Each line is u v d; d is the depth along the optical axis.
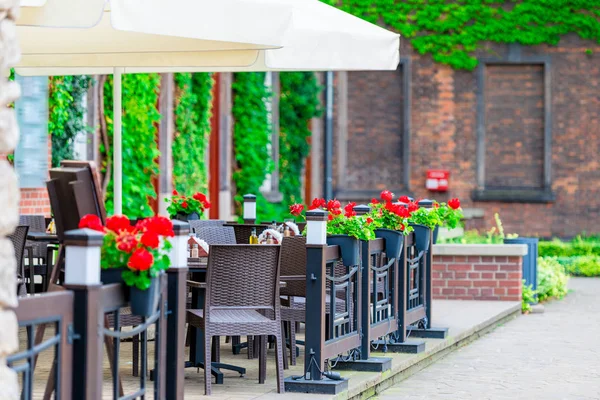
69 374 4.60
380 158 24.33
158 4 6.22
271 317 7.28
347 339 7.91
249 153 20.33
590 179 23.98
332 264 7.64
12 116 4.01
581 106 23.98
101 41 8.38
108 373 7.82
